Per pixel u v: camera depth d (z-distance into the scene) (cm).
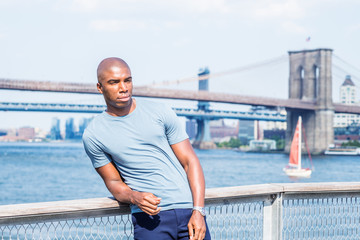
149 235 161
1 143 19912
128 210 174
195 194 161
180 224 161
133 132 162
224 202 190
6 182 3922
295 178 4462
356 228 213
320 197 214
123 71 158
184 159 168
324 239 205
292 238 203
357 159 6950
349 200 225
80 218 164
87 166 6288
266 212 203
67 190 3412
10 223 152
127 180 167
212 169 5581
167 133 167
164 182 163
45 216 157
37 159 8238
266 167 6131
